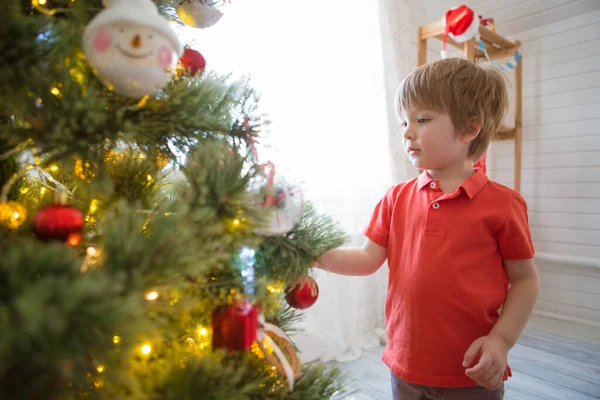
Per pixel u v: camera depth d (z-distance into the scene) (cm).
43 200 53
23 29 36
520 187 225
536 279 78
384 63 188
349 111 166
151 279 36
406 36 203
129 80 41
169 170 59
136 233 37
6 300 27
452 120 80
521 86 226
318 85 154
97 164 46
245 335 47
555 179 221
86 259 39
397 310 82
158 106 48
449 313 76
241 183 46
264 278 49
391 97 188
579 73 211
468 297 76
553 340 184
